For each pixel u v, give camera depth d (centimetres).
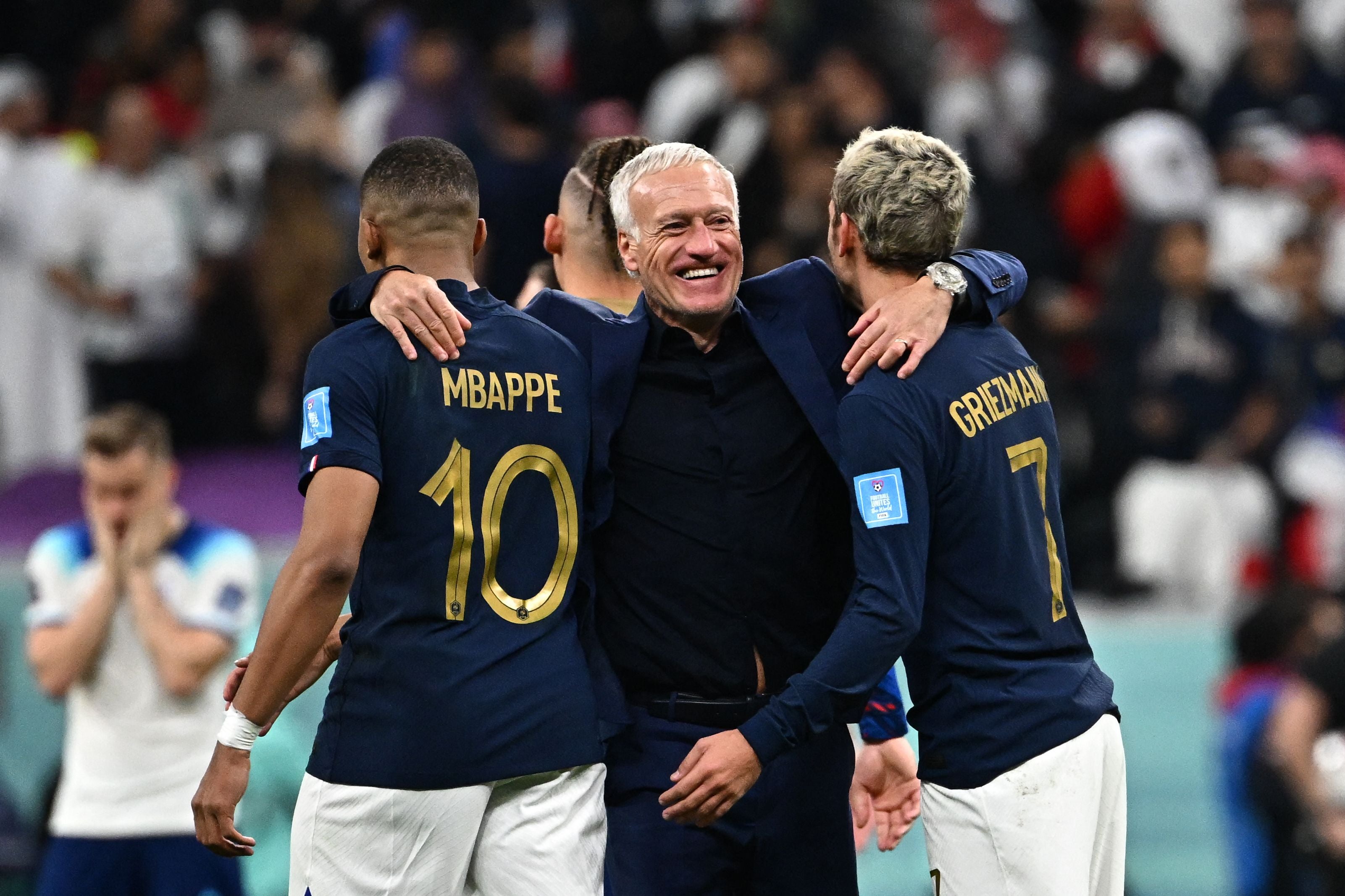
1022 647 1241
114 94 3619
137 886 1897
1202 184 3634
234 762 1176
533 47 3772
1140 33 3950
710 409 1324
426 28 3706
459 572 1188
